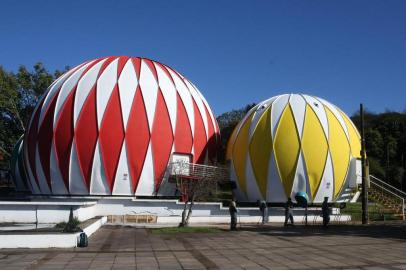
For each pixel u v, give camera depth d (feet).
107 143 122.62
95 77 128.36
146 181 125.08
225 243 64.39
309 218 118.01
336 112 128.26
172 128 129.18
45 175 126.11
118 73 129.39
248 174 123.95
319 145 119.34
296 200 118.73
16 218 84.33
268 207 118.73
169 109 130.00
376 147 229.25
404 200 125.18
